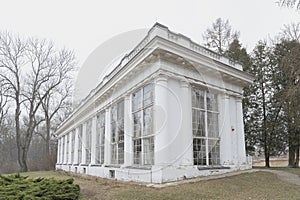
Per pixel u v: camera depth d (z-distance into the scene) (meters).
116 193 9.70
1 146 51.38
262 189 10.50
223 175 13.97
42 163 43.66
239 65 18.62
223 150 15.80
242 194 9.48
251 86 27.47
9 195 7.82
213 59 15.43
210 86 15.48
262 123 26.67
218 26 34.41
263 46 28.39
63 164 34.59
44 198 7.58
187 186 10.55
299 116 18.38
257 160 38.41
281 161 35.91
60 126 37.19
